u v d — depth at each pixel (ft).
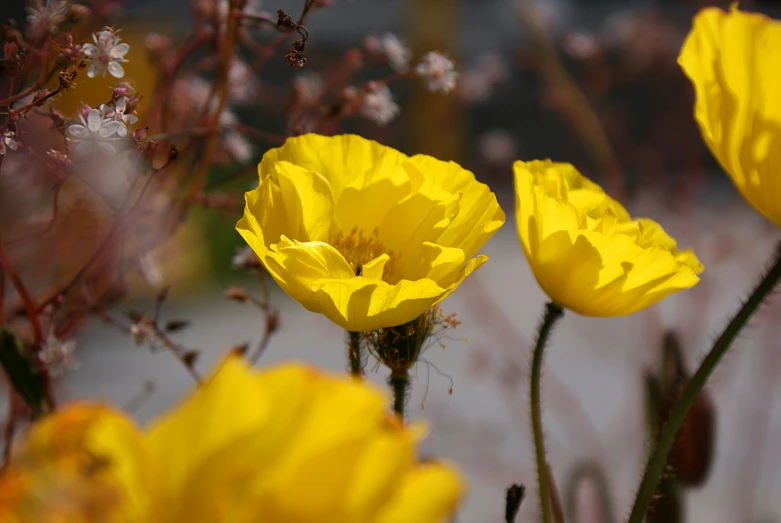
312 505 1.37
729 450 4.15
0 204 2.14
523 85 6.46
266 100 2.64
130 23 2.51
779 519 3.63
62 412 1.38
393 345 1.68
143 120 2.20
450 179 1.74
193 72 2.25
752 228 4.50
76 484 1.32
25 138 2.01
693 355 3.07
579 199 1.79
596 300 1.70
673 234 4.10
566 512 1.93
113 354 4.75
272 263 1.65
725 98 1.67
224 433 1.38
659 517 1.84
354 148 1.76
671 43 4.52
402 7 5.95
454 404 4.77
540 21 4.20
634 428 3.67
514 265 7.88
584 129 4.10
